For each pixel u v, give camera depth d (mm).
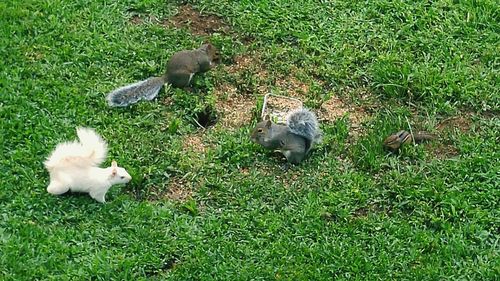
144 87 7699
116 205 6703
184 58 7797
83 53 8164
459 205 6832
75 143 6867
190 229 6574
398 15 8859
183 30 8594
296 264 6359
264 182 7016
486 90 8023
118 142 7281
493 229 6699
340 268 6348
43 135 7250
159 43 8383
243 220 6672
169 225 6605
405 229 6660
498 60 8406
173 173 7074
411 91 8008
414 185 7023
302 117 7117
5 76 7820
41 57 8102
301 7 8898
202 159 7191
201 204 6840
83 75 7941
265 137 7078
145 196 6887
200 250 6414
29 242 6359
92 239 6438
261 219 6668
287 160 7188
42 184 6785
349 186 7008
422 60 8383
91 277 6176
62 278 6133
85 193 6723
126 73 8031
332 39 8578
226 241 6500
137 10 8789
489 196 6934
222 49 8383
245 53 8414
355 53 8391
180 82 7816
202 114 7719
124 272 6207
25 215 6570
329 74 8172
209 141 7383
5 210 6586
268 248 6473
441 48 8500
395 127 7574
